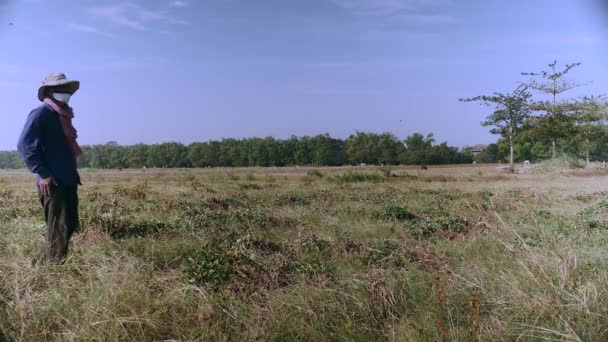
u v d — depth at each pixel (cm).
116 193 1380
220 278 445
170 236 684
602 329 347
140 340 348
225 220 849
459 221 845
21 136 474
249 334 358
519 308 383
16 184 2066
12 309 365
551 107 3559
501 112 3775
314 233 734
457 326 369
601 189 1570
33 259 485
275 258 525
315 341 360
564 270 419
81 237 604
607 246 558
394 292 431
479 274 459
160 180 2661
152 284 430
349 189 1808
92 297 382
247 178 2778
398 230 788
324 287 441
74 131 509
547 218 859
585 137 3606
